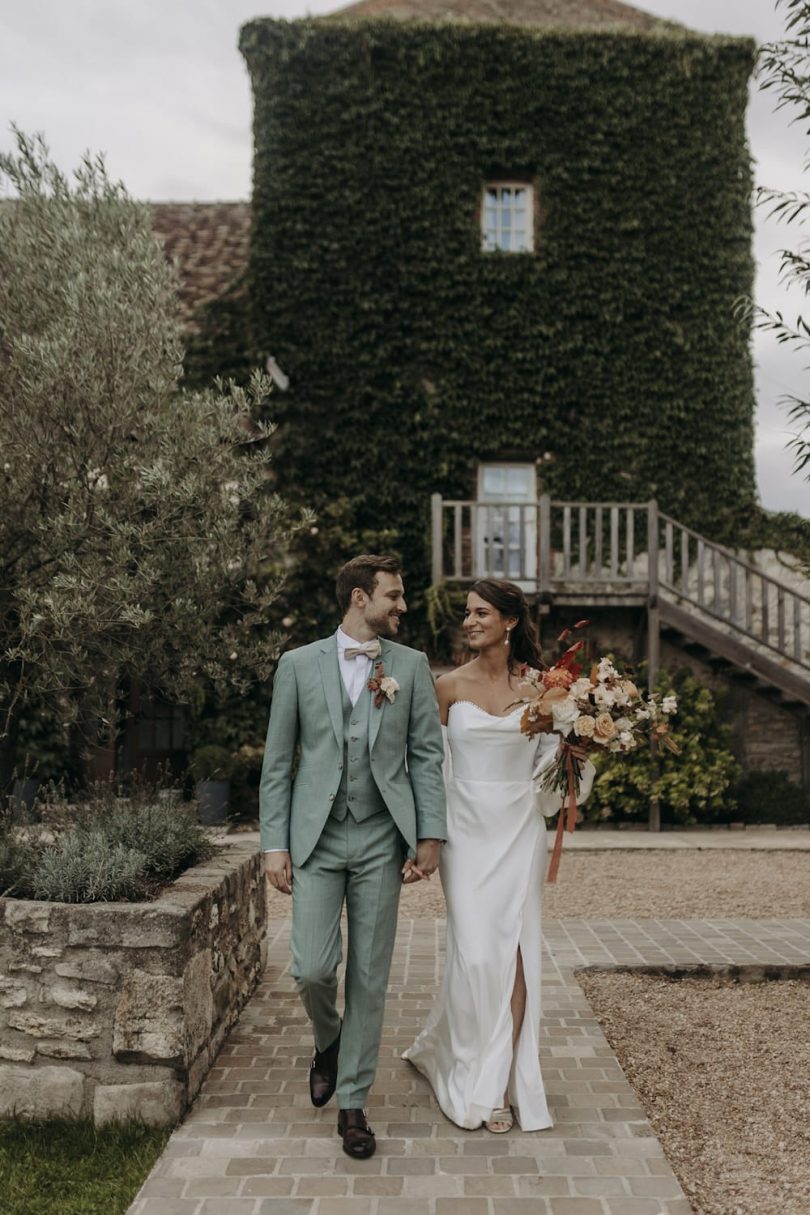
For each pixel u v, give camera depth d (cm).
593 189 1234
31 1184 281
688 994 471
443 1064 335
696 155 1240
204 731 1121
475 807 337
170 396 497
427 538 1205
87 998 326
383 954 305
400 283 1222
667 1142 312
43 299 455
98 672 458
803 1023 427
